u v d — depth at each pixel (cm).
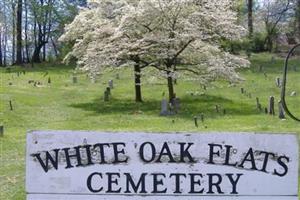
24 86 4225
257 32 6912
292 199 539
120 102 3647
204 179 538
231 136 539
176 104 3228
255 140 539
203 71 3644
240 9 6681
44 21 7025
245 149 538
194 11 3622
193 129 2520
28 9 7231
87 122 2880
